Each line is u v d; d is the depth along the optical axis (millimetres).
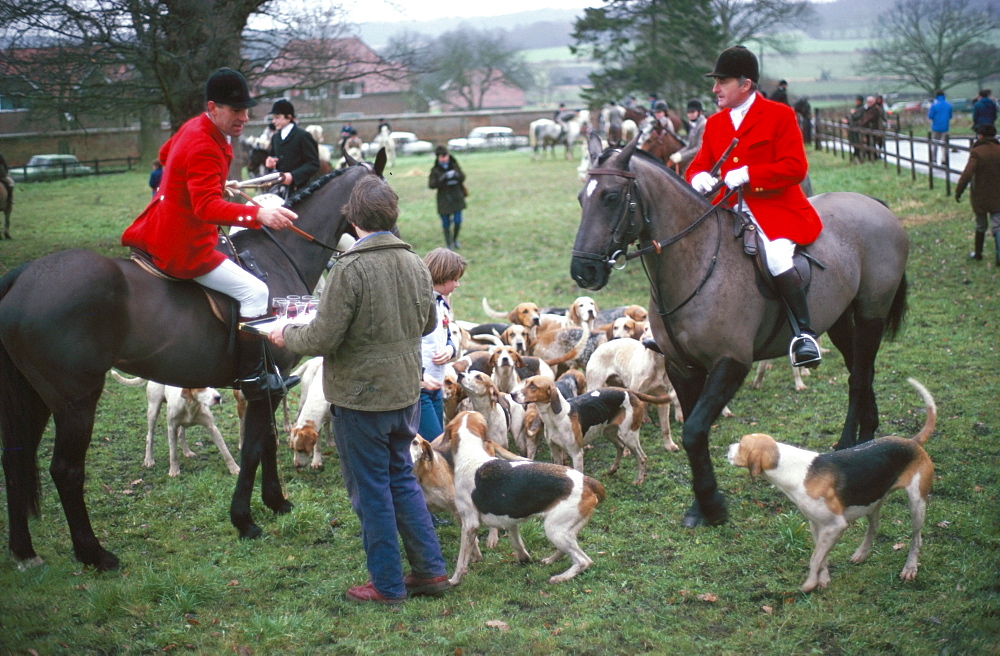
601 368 7867
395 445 4625
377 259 4301
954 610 4324
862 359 6492
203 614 4609
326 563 5227
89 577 4953
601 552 5254
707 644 4215
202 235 5023
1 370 4785
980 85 49031
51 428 7832
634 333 8227
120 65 15258
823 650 4137
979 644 4020
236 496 5559
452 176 16453
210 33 15148
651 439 7406
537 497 4832
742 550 5191
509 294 13016
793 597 4609
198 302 5145
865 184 18578
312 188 6016
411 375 4473
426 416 5609
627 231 5367
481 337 8672
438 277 5461
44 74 14336
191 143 4859
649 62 38156
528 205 21828
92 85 15281
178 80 15258
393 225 4441
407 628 4422
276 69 17109
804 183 10461
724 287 5410
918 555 4707
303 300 5105
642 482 6453
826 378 8547
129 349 4914
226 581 4965
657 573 4961
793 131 5555
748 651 4152
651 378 7516
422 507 4730
